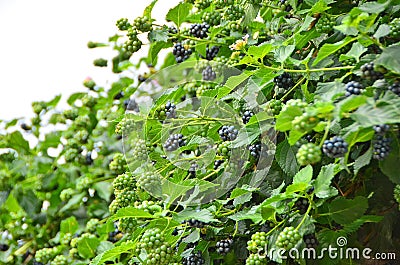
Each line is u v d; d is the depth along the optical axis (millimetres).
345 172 1323
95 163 1830
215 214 1354
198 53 1531
